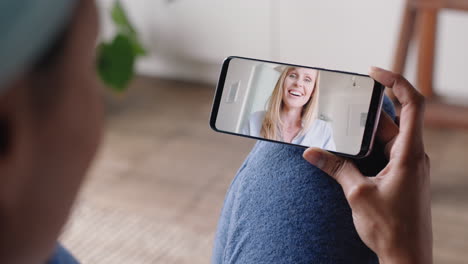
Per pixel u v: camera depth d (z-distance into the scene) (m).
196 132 1.95
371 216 0.36
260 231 0.38
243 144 1.88
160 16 2.13
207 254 1.44
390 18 1.84
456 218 1.54
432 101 1.71
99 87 0.15
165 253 1.45
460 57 1.82
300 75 0.45
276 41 2.02
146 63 2.29
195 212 1.58
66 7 0.12
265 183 0.40
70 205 0.14
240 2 2.00
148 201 1.63
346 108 0.44
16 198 0.12
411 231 0.36
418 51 1.76
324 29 1.94
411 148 0.37
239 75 0.46
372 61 1.93
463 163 1.75
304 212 0.38
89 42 0.13
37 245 0.13
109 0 2.15
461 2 1.54
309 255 0.36
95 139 0.14
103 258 1.43
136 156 1.82
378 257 0.37
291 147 0.43
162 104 2.13
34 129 0.12
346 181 0.37
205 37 2.11
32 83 0.12
